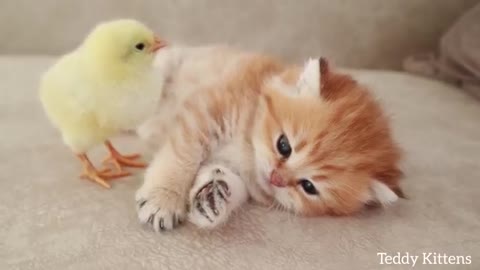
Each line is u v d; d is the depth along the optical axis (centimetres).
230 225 31
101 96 31
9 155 35
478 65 48
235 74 38
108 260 28
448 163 38
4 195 31
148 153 38
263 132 33
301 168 32
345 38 56
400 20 56
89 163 34
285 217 32
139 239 29
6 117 40
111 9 56
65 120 32
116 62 31
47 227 29
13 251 28
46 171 34
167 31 57
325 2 55
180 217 31
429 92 49
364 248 30
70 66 32
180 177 33
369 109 34
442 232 31
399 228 31
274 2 56
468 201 34
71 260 28
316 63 33
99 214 31
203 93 37
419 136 41
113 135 34
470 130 43
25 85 45
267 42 57
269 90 34
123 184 33
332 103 32
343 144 32
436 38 56
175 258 28
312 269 28
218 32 57
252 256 29
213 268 28
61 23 56
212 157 35
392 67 57
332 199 32
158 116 39
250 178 34
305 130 32
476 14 51
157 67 36
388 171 33
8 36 57
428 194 34
